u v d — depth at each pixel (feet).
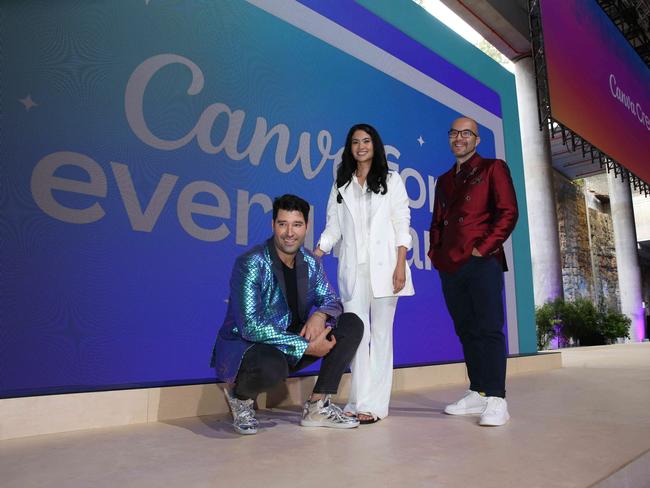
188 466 4.26
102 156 7.77
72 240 7.32
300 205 5.90
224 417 7.04
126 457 4.63
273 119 10.38
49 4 7.48
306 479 3.80
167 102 8.66
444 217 7.30
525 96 32.42
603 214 68.18
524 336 16.58
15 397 5.74
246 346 5.62
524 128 34.35
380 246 6.82
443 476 3.83
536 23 21.66
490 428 5.84
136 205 8.05
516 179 17.85
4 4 7.09
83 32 7.79
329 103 11.69
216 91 9.41
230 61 9.74
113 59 8.07
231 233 9.30
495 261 6.68
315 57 11.51
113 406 6.41
